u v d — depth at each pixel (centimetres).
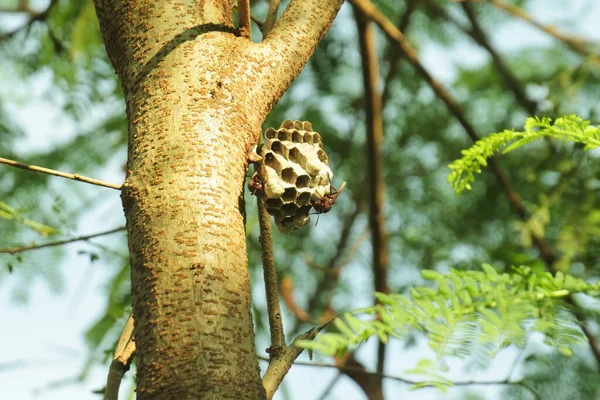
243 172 288
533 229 623
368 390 700
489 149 329
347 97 870
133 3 310
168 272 257
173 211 266
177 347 247
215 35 306
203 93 290
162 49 298
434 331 207
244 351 252
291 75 321
